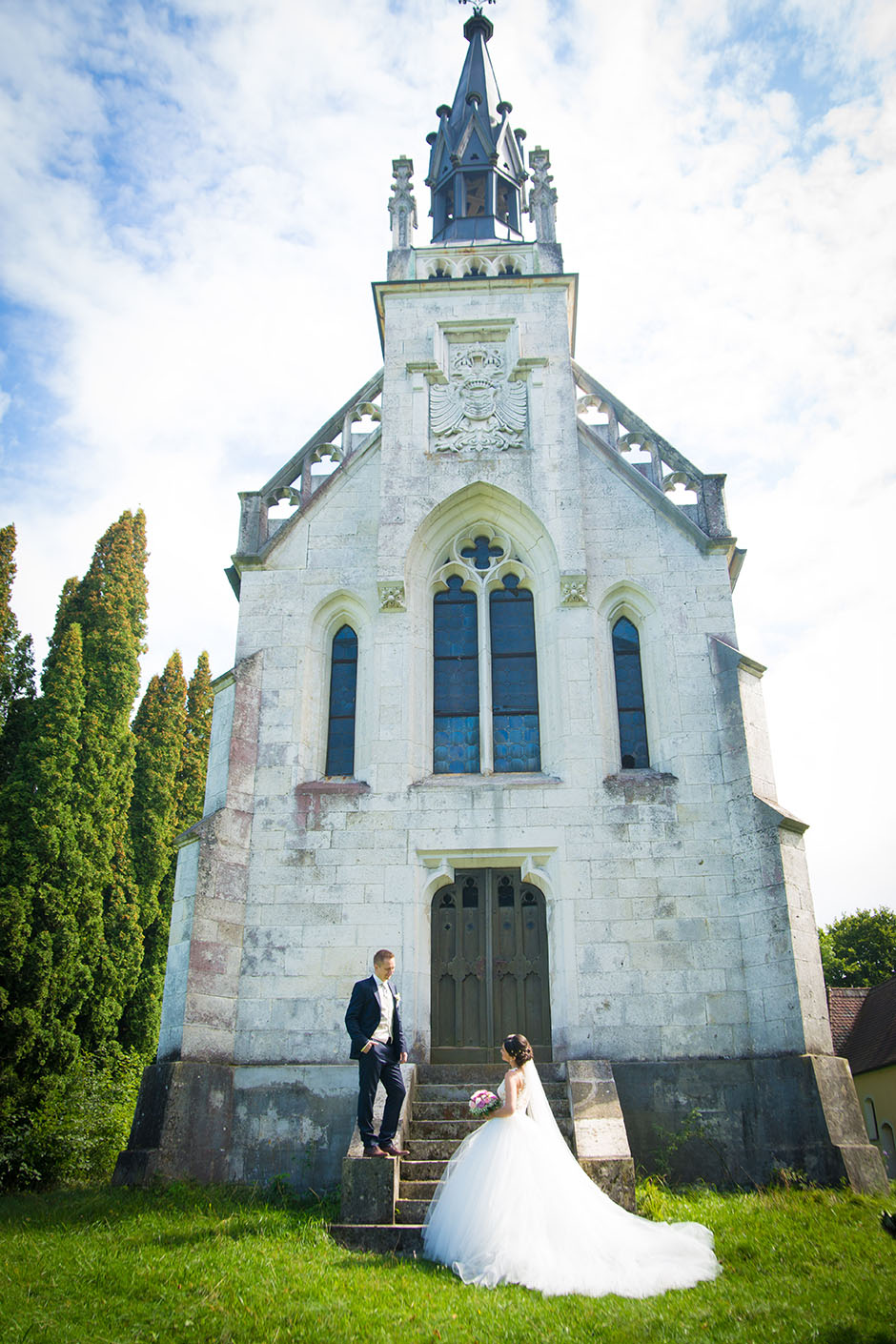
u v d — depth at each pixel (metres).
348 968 15.40
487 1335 7.37
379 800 16.41
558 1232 9.07
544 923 16.09
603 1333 7.40
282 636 17.94
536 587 18.28
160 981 24.25
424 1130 12.58
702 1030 14.70
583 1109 12.43
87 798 21.73
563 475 18.34
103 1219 11.10
